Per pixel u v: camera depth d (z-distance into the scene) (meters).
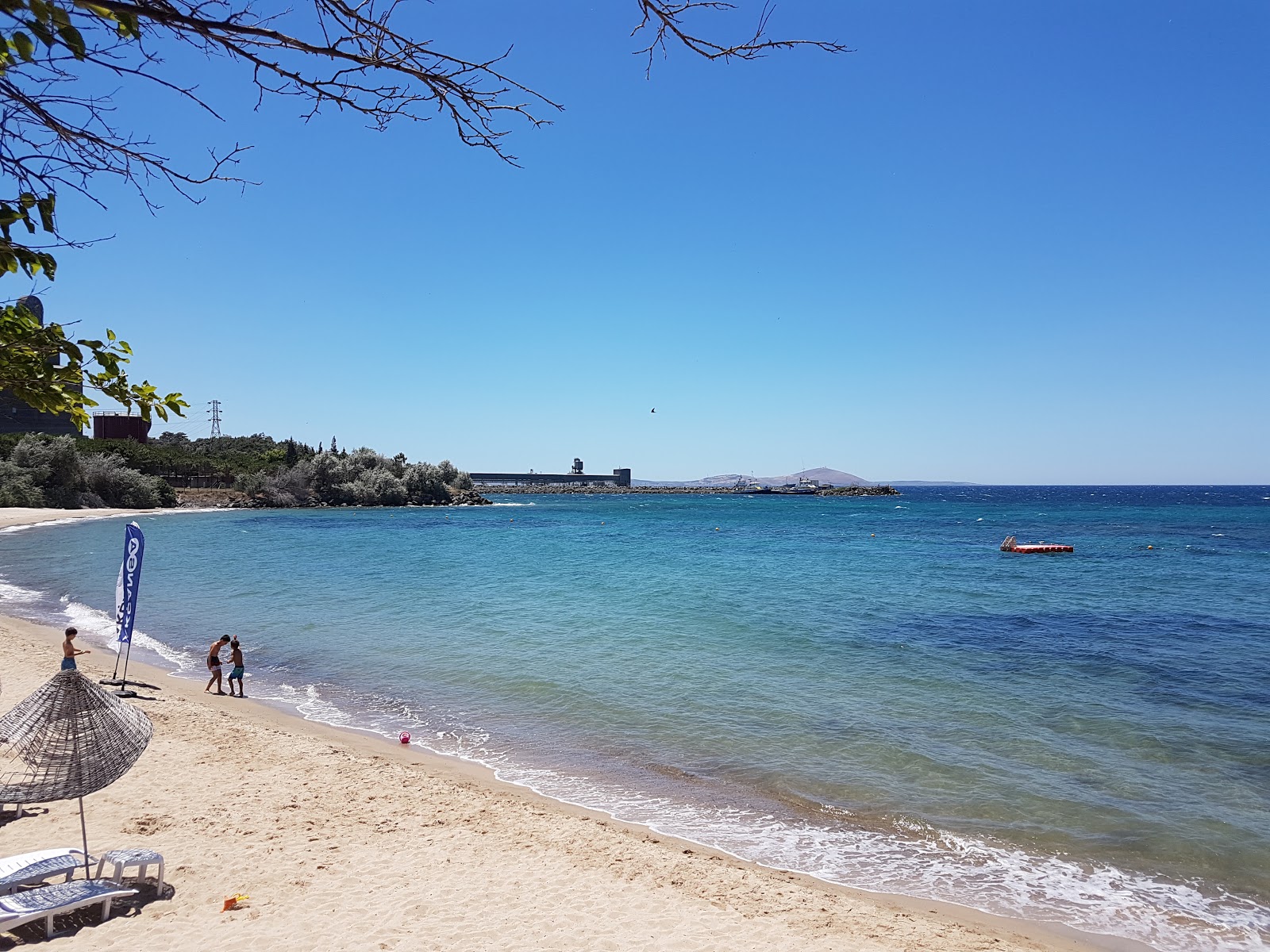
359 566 41.09
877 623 24.62
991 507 140.75
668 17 2.39
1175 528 77.56
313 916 7.12
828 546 56.94
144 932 6.64
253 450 151.75
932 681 17.17
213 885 7.63
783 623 24.52
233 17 2.18
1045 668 18.39
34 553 43.56
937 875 8.70
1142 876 8.68
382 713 14.91
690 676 17.56
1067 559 46.22
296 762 11.59
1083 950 7.21
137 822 9.10
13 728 6.67
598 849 8.94
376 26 2.29
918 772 11.76
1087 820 10.11
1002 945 7.17
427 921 7.12
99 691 7.01
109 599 28.97
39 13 1.96
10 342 2.63
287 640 21.59
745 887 8.12
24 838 8.52
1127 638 22.25
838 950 6.93
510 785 11.26
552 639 21.77
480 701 15.68
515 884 8.00
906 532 72.62
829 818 10.20
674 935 7.06
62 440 81.06
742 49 2.47
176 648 20.70
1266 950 7.27
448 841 9.02
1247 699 15.75
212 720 13.55
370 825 9.40
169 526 68.31
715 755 12.52
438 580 35.34
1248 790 11.06
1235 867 8.87
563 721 14.32
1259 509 124.00
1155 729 13.77
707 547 55.94
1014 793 10.98
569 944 6.82
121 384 2.93
